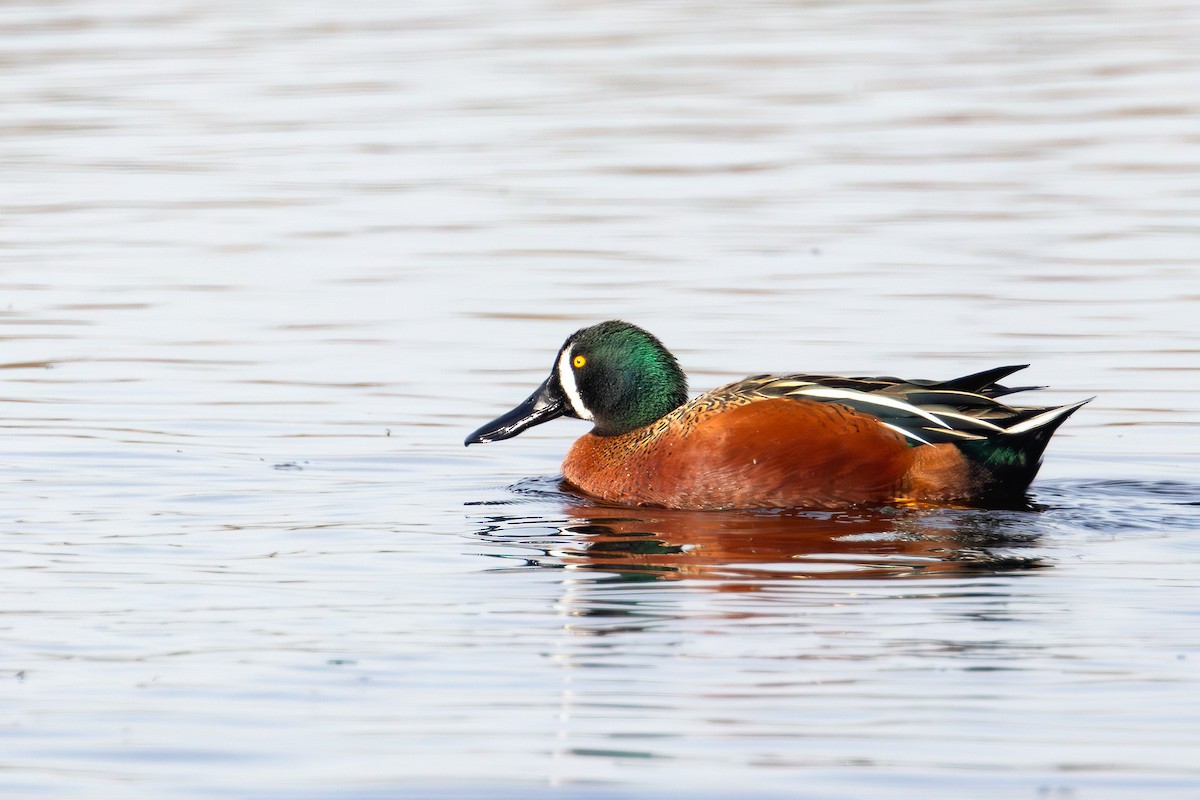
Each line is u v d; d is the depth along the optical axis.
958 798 7.27
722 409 12.99
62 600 10.02
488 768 7.57
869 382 13.09
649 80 30.94
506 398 15.71
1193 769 7.51
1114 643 9.08
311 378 16.25
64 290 19.39
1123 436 14.29
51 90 30.19
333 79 31.12
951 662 8.80
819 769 7.54
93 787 7.43
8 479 13.04
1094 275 19.20
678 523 12.12
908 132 26.73
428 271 20.03
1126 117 27.28
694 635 9.30
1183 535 11.43
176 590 10.23
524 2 39.47
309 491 12.88
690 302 18.48
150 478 13.14
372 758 7.70
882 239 20.91
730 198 23.14
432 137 27.02
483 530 11.81
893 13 37.69
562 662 8.88
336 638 9.32
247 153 26.12
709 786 7.38
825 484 12.60
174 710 8.27
